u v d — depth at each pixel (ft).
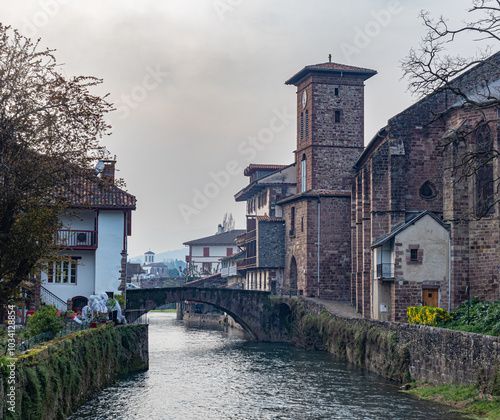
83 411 103.35
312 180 252.42
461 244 162.20
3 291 87.20
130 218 188.65
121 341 147.13
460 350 111.14
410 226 164.55
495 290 155.74
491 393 101.60
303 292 243.81
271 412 108.78
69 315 146.61
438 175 179.01
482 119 159.33
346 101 256.11
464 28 114.62
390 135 178.70
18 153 84.28
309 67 252.01
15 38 85.30
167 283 480.64
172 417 104.68
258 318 229.86
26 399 72.95
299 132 267.80
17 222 89.71
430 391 116.26
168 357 182.19
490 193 158.81
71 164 86.99
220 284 386.11
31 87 85.81
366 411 107.04
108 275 166.09
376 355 145.69
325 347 190.90
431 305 164.04
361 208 205.57
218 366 162.20
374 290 172.86
